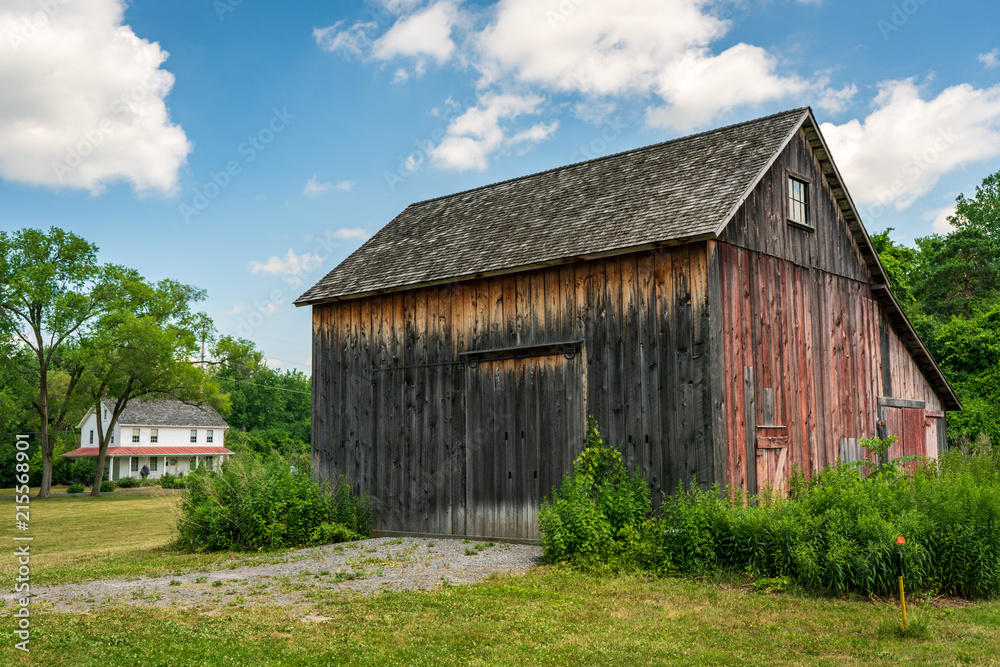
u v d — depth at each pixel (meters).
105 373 45.31
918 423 18.84
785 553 10.11
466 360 15.68
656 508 12.78
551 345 14.42
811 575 9.63
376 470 16.89
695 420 12.54
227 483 16.70
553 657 7.11
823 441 15.10
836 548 9.62
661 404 12.97
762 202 14.40
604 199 15.73
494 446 15.09
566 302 14.38
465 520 15.34
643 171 16.25
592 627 8.22
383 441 16.84
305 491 16.48
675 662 6.95
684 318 12.87
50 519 29.41
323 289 18.30
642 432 13.14
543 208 16.80
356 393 17.48
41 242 43.25
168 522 26.80
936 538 9.66
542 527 12.51
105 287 45.19
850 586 9.65
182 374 45.88
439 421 15.98
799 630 8.01
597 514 12.26
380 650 7.37
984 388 24.25
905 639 7.63
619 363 13.56
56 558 16.16
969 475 11.37
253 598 10.06
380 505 16.70
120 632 8.12
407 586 10.65
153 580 11.87
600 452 13.51
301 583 11.16
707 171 14.66
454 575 11.41
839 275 16.58
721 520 10.95
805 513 10.38
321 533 15.81
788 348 14.51
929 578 9.46
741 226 13.70
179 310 47.94
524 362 14.85
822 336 15.63
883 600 9.27
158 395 49.28
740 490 12.09
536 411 14.58
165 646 7.55
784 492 13.70
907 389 18.61
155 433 66.56
